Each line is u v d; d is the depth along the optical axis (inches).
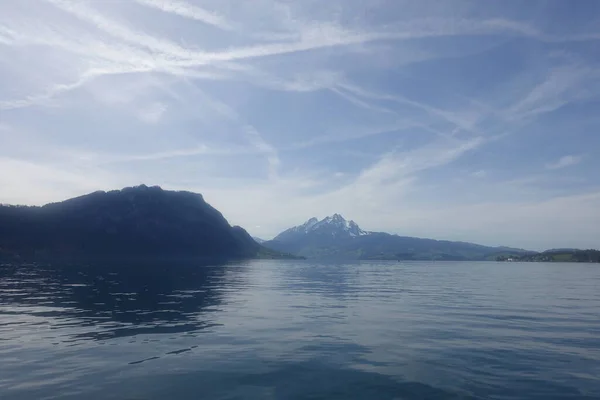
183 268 3646.7
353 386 486.3
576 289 1910.7
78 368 542.3
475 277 3075.8
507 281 2568.9
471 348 663.8
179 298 1333.7
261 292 1610.5
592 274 3686.0
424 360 592.7
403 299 1398.9
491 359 599.8
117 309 1070.4
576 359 601.6
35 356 599.5
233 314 1003.3
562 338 741.9
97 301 1220.5
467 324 884.6
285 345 677.3
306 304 1228.5
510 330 817.5
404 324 880.9
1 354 610.9
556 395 462.3
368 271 4074.8
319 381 502.0
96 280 2034.9
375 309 1123.9
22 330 787.4
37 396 443.5
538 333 787.4
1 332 768.3
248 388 475.8
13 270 2765.7
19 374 516.4
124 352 625.0
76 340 704.4
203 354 615.8
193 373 525.7
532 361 589.6
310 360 588.4
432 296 1519.4
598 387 488.1
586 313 1067.3
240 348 653.9
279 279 2522.1
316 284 2121.1
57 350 634.8
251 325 853.8
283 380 504.1
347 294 1572.3
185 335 749.9
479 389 479.8
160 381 494.9
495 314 1040.2
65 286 1694.1
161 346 664.4
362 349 653.3
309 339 723.4
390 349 654.5
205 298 1350.9
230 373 527.5
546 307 1196.5
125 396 446.0
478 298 1451.8
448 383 497.7
